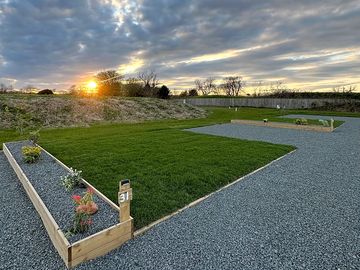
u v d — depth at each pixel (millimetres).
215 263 2297
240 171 5109
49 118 13273
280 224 3051
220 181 4516
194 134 10039
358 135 10492
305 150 7434
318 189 4254
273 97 37375
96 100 18219
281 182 4594
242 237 2748
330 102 29359
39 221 3096
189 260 2336
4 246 2543
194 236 2762
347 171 5312
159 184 4270
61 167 4984
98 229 2566
